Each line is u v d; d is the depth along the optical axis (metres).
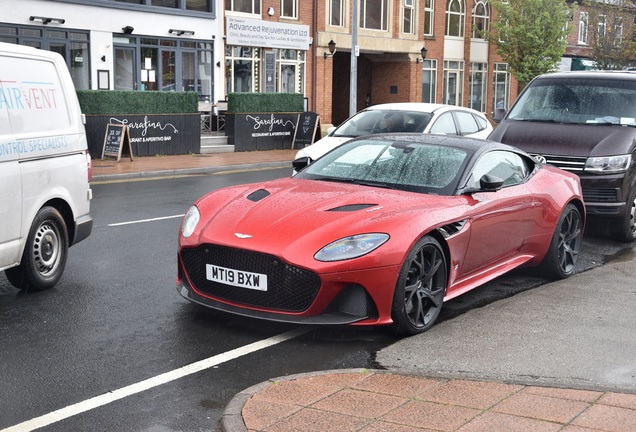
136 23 23.95
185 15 25.31
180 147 20.66
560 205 7.27
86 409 4.19
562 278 7.46
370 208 5.62
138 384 4.57
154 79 24.78
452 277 5.94
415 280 5.55
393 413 3.96
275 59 28.66
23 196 6.22
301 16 29.50
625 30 40.41
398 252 5.27
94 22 22.83
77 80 22.81
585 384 4.50
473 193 6.23
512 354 5.09
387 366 4.91
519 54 36.34
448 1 37.38
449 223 5.74
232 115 22.25
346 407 4.05
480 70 40.00
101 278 7.12
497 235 6.46
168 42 25.05
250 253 5.33
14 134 6.14
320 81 30.44
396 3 33.62
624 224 9.34
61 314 5.97
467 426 3.77
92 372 4.76
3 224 6.00
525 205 6.81
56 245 6.74
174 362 4.97
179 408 4.23
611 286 7.12
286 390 4.32
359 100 36.56
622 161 9.12
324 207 5.66
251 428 3.78
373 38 32.59
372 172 6.45
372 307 5.32
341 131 12.12
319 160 6.88
